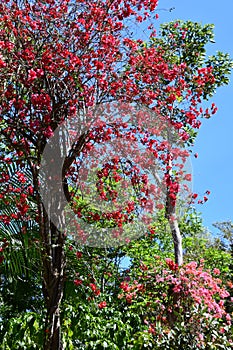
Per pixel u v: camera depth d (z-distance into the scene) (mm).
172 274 6914
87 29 5320
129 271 7215
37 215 5395
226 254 10469
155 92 5609
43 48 5289
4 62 4793
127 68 5559
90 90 5262
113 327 7137
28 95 5203
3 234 6207
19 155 5480
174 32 8781
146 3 5629
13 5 5332
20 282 8797
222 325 6254
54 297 5043
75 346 7008
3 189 5422
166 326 6133
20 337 6797
